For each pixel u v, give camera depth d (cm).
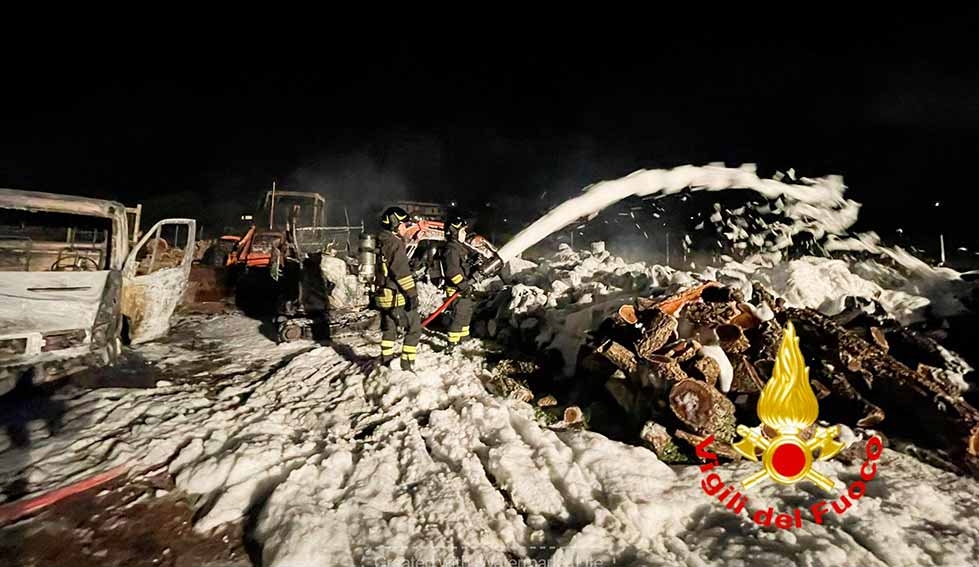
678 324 374
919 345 355
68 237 456
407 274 427
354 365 477
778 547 213
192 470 266
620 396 359
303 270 680
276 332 640
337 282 661
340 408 373
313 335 604
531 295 551
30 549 209
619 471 271
